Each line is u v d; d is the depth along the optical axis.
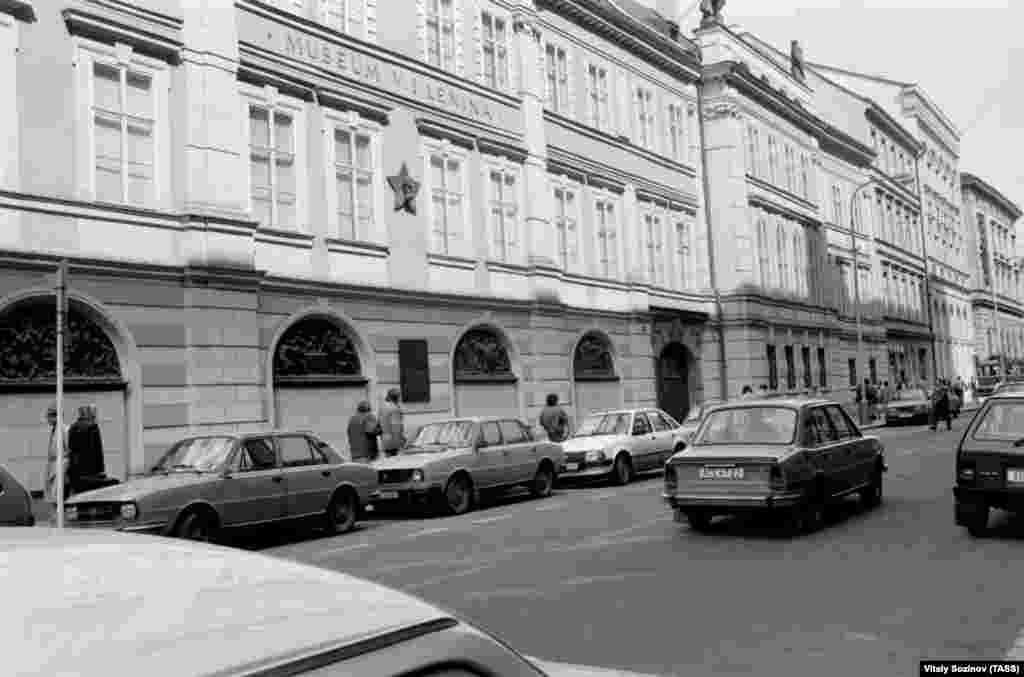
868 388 45.06
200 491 12.01
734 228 36.84
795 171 44.34
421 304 22.39
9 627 1.28
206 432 16.84
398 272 21.86
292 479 13.39
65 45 15.48
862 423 43.59
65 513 11.68
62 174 15.29
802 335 42.47
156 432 16.16
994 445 10.77
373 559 11.36
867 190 53.94
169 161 17.00
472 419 17.53
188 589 1.56
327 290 19.80
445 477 15.97
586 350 28.80
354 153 21.06
